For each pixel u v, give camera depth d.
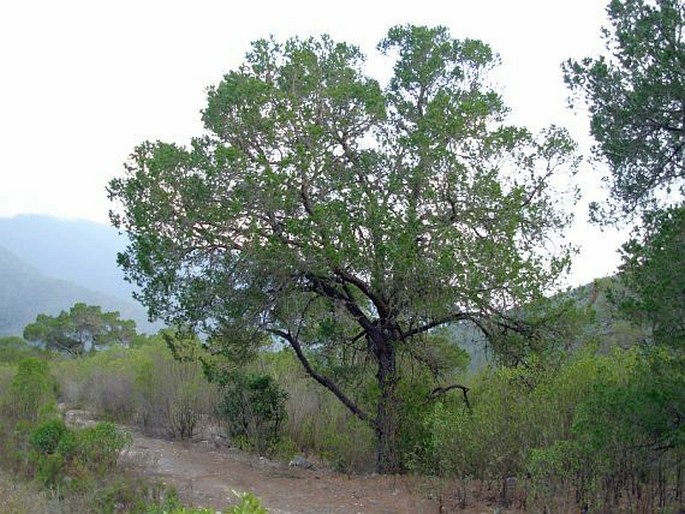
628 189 10.79
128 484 9.99
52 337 50.38
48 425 11.80
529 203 13.73
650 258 8.73
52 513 8.46
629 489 9.70
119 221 13.77
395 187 13.03
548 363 12.75
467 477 10.83
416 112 14.51
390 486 12.00
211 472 12.85
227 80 13.67
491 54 14.59
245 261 13.16
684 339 8.39
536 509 9.74
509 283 12.35
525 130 13.55
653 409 8.49
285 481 12.45
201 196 12.83
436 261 12.13
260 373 17.97
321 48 14.88
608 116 10.79
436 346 14.79
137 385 20.33
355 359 15.21
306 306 14.24
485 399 11.46
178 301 13.84
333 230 12.12
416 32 14.45
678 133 10.38
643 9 10.48
